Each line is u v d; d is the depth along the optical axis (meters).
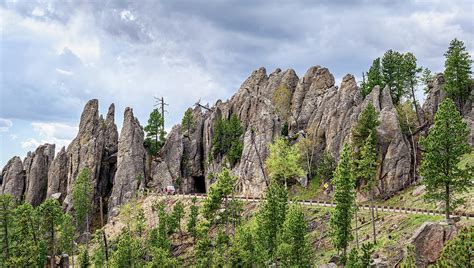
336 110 128.62
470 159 97.31
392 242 75.06
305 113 140.38
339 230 72.75
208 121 159.12
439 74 130.25
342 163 74.88
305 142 128.62
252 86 166.62
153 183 149.50
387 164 109.56
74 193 133.25
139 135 156.50
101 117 167.50
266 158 130.12
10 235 92.94
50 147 168.75
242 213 112.69
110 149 164.00
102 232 122.75
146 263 95.81
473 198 82.00
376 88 125.06
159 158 156.75
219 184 97.62
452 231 61.91
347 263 65.69
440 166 66.88
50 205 99.00
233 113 148.75
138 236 118.25
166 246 97.06
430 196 68.69
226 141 146.50
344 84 133.25
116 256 92.31
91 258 112.25
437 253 61.28
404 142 112.00
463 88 119.00
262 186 126.81
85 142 157.75
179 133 158.75
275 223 79.50
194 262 101.62
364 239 83.56
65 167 157.75
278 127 137.25
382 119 115.38
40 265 93.38
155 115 163.00
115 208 139.50
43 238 102.31
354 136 112.75
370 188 87.00
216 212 108.12
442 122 66.62
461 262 44.72
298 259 73.00
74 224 139.38
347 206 73.00
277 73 163.62
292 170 119.56
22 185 163.62
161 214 109.81
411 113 122.56
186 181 153.12
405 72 130.75
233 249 79.56
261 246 78.25
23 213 95.38
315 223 97.88
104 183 156.12
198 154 157.50
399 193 105.94
